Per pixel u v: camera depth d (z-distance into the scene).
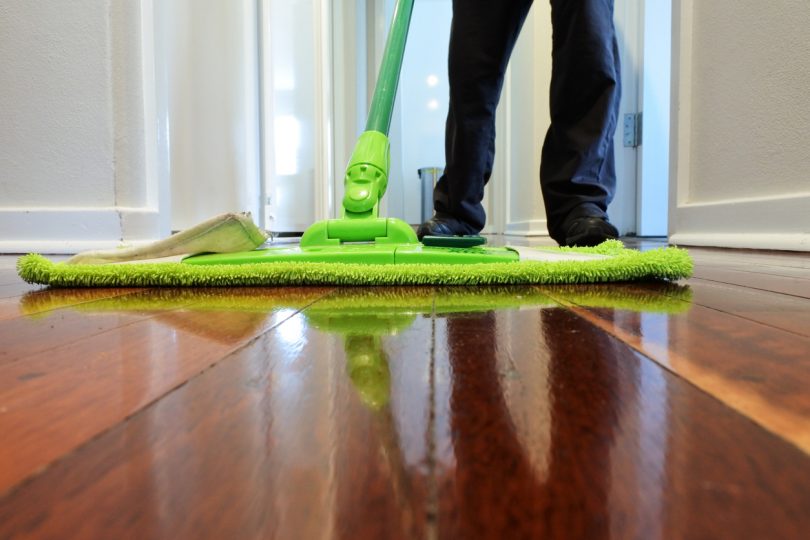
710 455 0.15
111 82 1.32
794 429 0.17
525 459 0.15
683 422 0.18
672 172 1.41
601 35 1.14
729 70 1.20
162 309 0.44
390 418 0.18
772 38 1.07
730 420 0.18
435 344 0.30
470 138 1.27
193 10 2.06
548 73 2.32
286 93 2.39
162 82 1.41
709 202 1.27
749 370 0.24
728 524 0.12
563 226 1.19
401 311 0.41
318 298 0.49
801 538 0.11
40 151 1.33
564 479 0.14
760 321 0.36
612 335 0.31
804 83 1.00
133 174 1.35
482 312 0.40
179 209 2.11
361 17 3.07
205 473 0.15
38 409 0.20
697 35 1.32
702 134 1.30
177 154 2.10
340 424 0.18
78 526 0.12
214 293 0.53
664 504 0.13
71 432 0.17
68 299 0.51
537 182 2.36
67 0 1.30
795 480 0.14
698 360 0.26
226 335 0.33
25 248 1.30
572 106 1.20
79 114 1.32
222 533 0.12
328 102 2.45
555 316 0.38
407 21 1.03
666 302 0.44
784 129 1.05
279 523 0.12
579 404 0.20
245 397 0.21
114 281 0.59
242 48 2.04
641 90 2.23
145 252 0.68
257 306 0.45
